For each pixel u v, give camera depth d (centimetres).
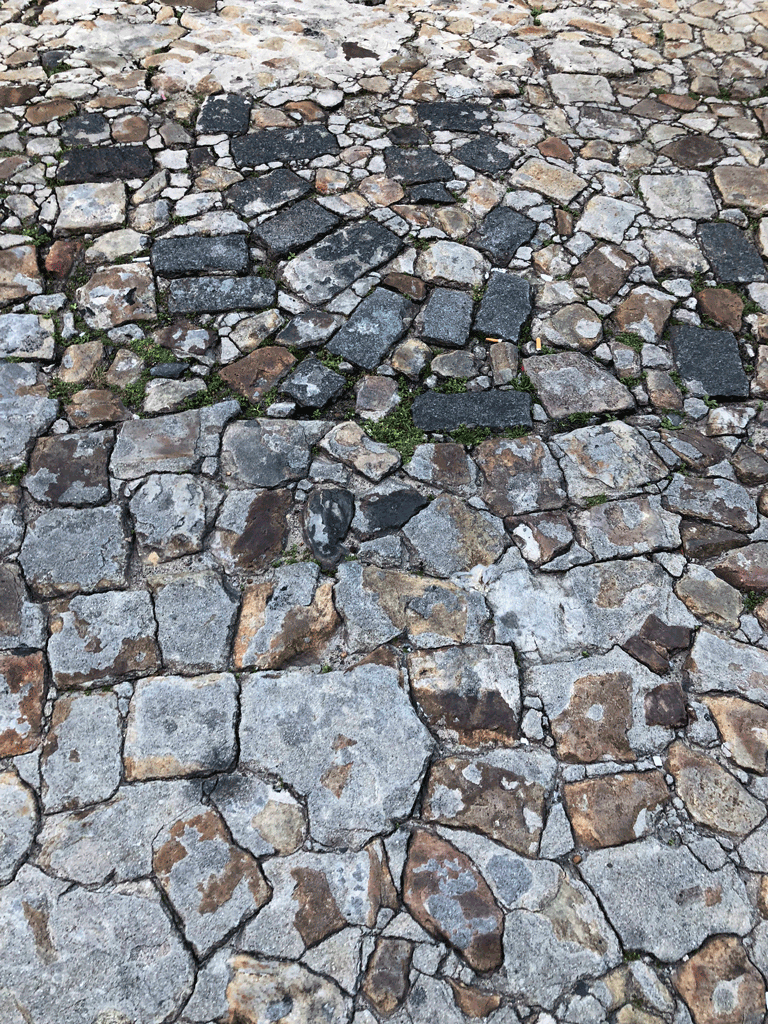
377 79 344
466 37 372
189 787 179
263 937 163
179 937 162
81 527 213
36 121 309
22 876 167
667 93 353
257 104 327
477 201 299
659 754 188
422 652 199
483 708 192
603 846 176
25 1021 154
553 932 166
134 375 243
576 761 186
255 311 261
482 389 248
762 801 182
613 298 274
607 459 235
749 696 196
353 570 210
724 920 168
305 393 242
